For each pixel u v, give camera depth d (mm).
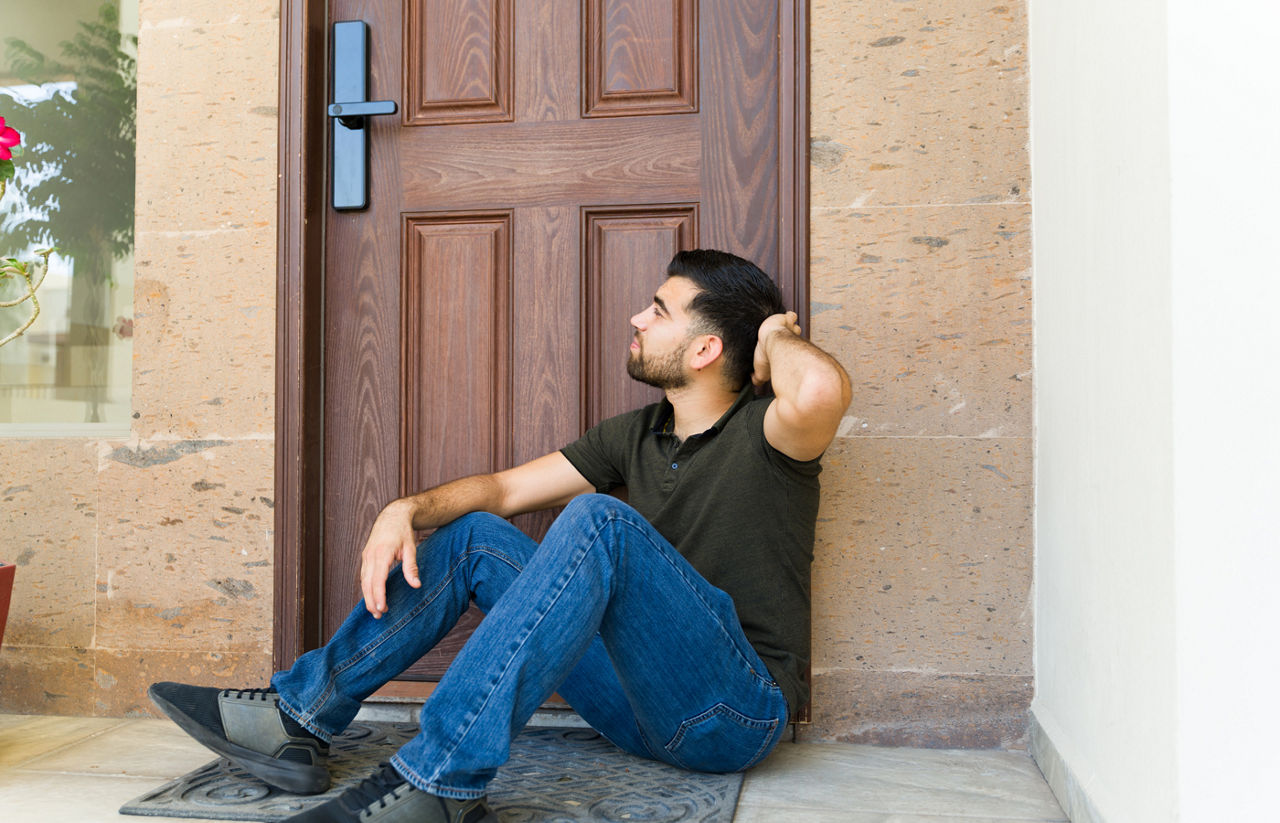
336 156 2062
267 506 1979
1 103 2170
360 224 2064
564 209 2010
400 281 2047
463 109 2049
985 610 1786
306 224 2004
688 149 1973
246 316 2002
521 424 2006
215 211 2021
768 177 1948
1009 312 1794
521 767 1596
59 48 2148
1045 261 1680
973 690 1784
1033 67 1774
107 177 2113
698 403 1706
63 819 1386
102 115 2125
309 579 1996
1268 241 995
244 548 1980
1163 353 1042
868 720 1810
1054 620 1604
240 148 2020
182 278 2023
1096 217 1333
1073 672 1463
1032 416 1782
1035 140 1762
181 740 1829
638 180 1988
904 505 1812
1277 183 995
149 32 2053
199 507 1997
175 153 2037
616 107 2002
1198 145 1013
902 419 1815
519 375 2010
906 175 1828
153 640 2000
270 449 1983
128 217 2100
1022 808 1439
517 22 2035
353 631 1501
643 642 1348
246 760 1438
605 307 1997
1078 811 1337
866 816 1393
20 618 2039
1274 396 988
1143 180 1116
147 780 1578
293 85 2010
